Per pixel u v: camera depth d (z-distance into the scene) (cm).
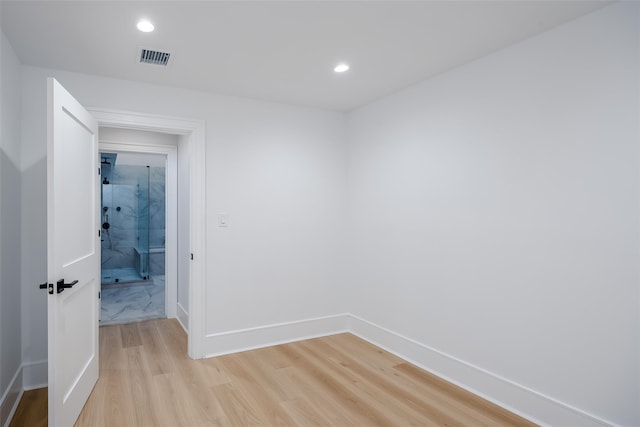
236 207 342
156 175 738
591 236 201
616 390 192
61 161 205
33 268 268
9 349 233
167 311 449
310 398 254
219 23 210
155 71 281
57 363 194
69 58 256
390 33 223
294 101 360
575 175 208
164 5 191
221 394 259
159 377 285
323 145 389
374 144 362
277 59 261
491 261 252
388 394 261
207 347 327
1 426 212
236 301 342
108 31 219
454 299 279
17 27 213
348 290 400
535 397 225
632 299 186
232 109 341
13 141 244
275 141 362
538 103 225
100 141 402
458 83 275
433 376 289
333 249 395
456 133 277
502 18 206
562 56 213
